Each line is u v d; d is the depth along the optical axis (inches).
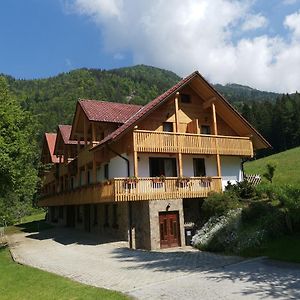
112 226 1065.5
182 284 480.4
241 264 599.5
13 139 1047.6
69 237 1153.4
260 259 629.0
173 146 1002.1
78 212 1489.9
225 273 535.5
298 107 3408.0
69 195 1374.3
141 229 939.3
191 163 1107.3
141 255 761.0
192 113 1130.7
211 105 1121.4
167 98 1019.9
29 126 1153.4
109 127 1144.2
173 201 954.1
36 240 1154.7
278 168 1951.3
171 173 1069.1
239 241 755.4
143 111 1009.5
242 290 434.9
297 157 2229.3
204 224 945.5
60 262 717.3
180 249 890.1
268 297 403.2
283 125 3408.0
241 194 1027.3
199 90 1136.2
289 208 745.6
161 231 927.0
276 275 505.0
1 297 471.2
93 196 1040.2
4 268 687.7
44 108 4429.1
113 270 609.0
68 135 1454.2
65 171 1503.4
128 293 446.9
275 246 690.8
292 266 559.2
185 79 1064.2
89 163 1149.1
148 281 510.9
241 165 1198.3
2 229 1690.5
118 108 1198.3
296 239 699.4
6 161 965.2
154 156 1047.6
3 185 1049.5
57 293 462.3
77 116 1199.6
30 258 794.2
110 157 1104.2
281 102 3676.2
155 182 939.3
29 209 2385.6
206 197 1005.2
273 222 751.7
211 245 826.2
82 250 863.7
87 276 570.6
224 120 1185.4
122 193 894.4
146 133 970.1
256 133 1175.0
